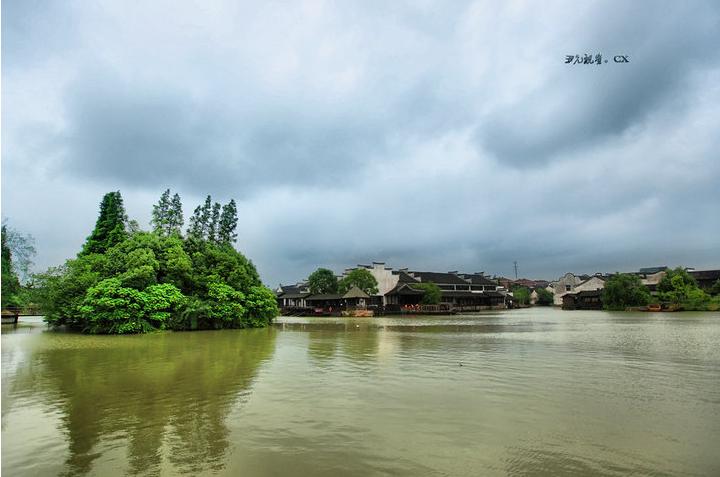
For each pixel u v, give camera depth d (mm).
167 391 11477
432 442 7457
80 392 11422
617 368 14641
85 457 6945
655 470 6250
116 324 30688
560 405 9805
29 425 8625
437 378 13000
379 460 6680
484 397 10578
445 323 45094
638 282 79375
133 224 43688
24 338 26984
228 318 37062
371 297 84625
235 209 57781
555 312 77562
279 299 103000
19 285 41000
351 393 11086
